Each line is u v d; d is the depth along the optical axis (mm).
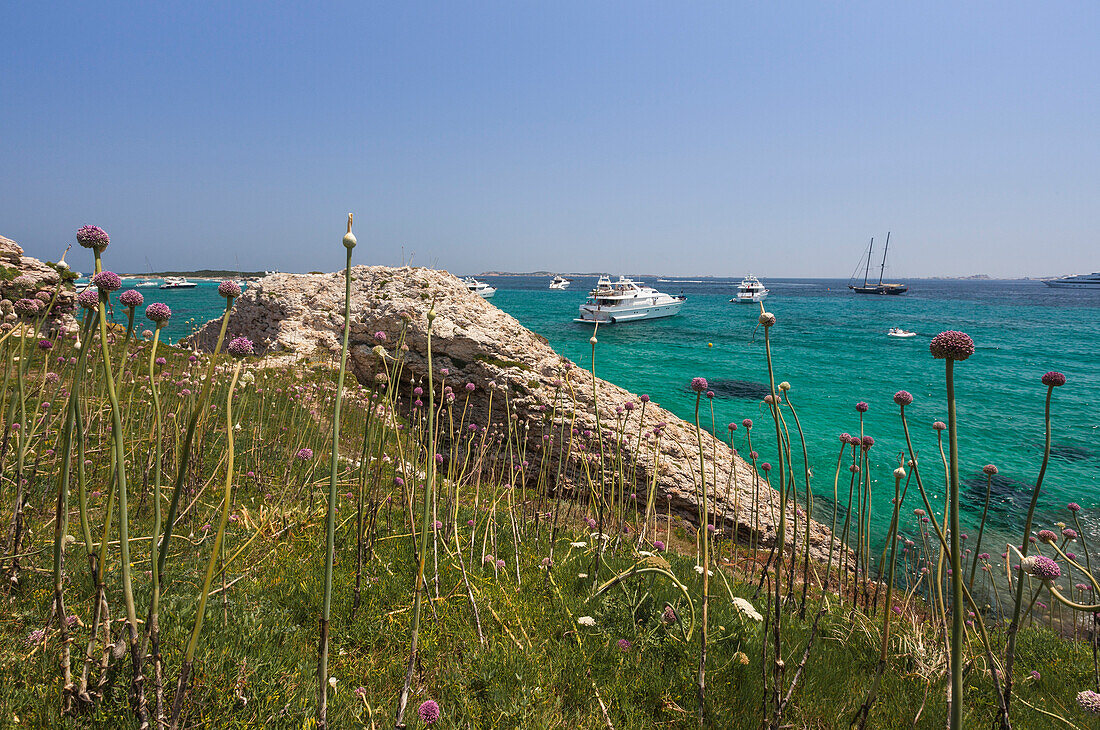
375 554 4652
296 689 2947
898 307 104562
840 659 4219
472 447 8602
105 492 5156
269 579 4199
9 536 3584
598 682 3461
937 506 13117
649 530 8172
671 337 53906
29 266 14492
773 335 56000
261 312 17203
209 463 6312
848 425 21406
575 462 9633
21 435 3264
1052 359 41719
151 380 2027
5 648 2805
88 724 2422
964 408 25344
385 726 2875
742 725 3195
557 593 4402
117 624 3057
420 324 12328
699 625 3982
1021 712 3846
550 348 13492
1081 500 14172
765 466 6219
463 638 3756
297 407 8516
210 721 2570
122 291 1950
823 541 9664
